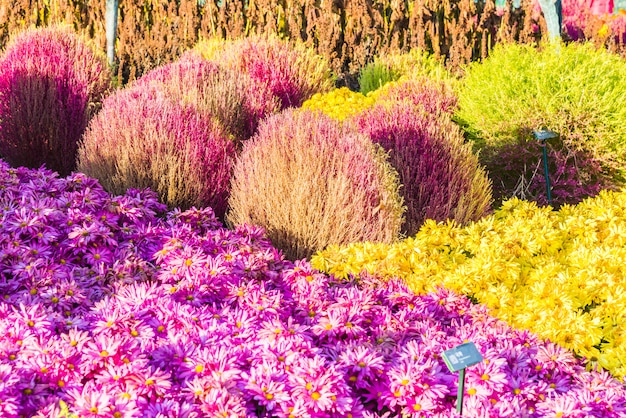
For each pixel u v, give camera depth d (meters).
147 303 2.97
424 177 5.01
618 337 3.05
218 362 2.51
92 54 7.45
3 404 2.23
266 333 2.78
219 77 7.05
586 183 6.10
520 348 2.81
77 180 4.47
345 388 2.44
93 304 3.22
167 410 2.29
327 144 4.42
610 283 3.24
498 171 6.38
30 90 6.66
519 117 6.12
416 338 2.98
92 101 7.14
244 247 3.76
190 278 3.28
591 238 3.95
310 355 2.70
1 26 11.24
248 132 7.01
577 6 12.15
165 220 4.82
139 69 10.44
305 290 3.33
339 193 4.23
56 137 6.78
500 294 3.39
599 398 2.52
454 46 9.61
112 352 2.49
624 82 6.16
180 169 5.07
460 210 5.00
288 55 8.55
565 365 2.77
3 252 3.42
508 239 3.79
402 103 6.02
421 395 2.49
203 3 11.59
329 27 10.27
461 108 6.82
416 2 9.97
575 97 6.03
